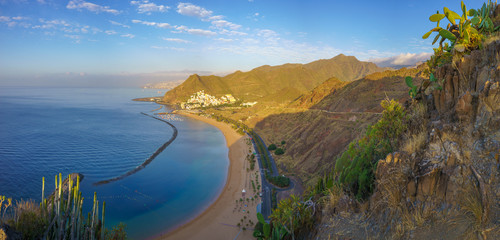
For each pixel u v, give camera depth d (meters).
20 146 116.81
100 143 129.75
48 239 10.16
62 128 170.75
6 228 8.84
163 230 45.00
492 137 5.61
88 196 60.56
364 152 10.04
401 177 6.14
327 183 9.72
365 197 8.05
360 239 6.36
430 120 7.90
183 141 133.25
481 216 4.64
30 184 72.19
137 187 67.25
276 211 9.48
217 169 81.69
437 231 5.11
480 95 6.09
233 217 48.00
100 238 12.34
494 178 5.10
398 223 5.82
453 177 5.36
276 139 115.25
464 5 8.41
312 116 113.56
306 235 8.40
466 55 7.09
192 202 56.75
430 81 8.30
